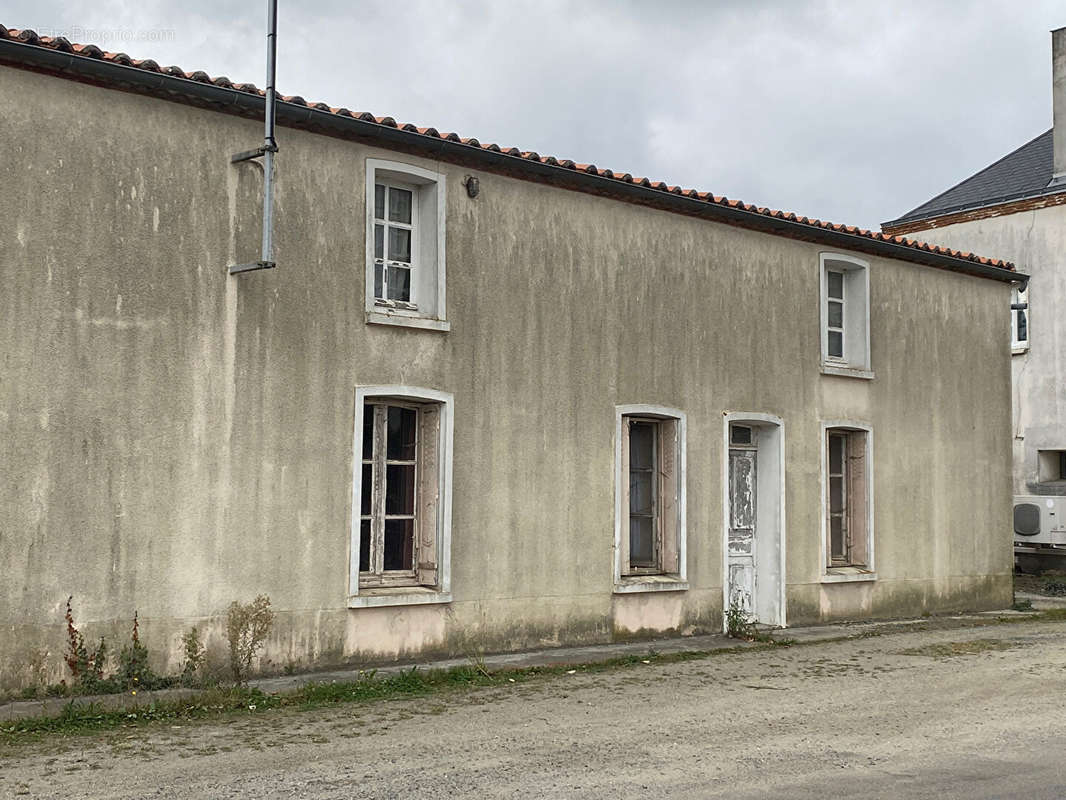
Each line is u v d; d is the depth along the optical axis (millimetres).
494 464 11375
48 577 8758
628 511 12711
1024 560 21547
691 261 13211
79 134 9039
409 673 9984
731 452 13820
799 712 8938
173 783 6648
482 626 11242
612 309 12430
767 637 12859
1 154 8664
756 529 14031
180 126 9570
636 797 6438
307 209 10242
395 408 11055
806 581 14125
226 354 9703
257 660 9789
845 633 13523
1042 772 7031
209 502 9562
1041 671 10953
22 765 7035
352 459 10391
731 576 13719
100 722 8172
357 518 10398
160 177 9438
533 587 11633
